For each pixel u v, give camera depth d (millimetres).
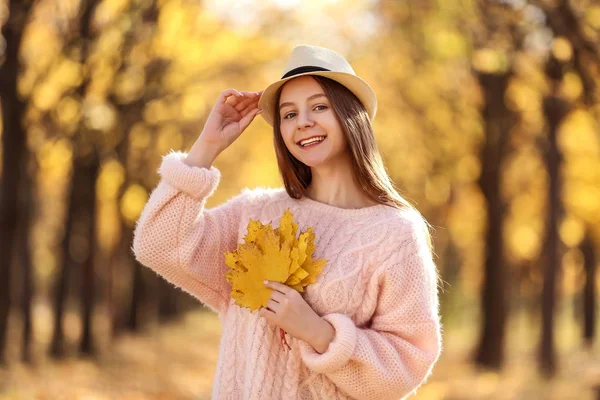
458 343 20156
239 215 3041
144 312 22156
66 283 14469
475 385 12484
